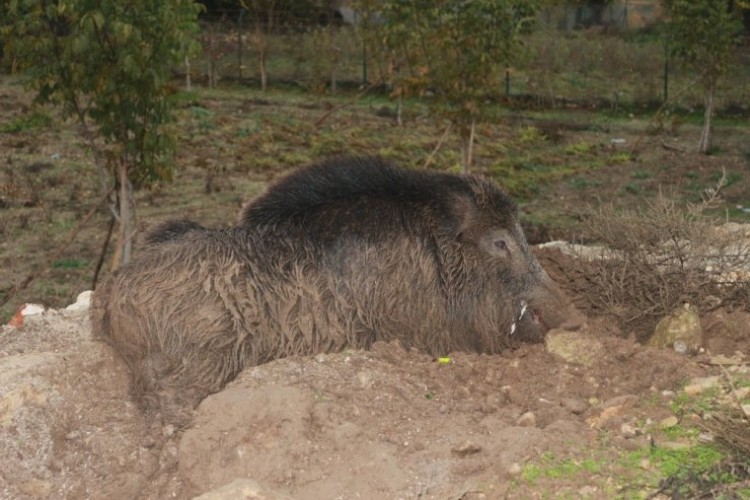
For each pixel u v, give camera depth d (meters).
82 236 14.09
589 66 29.47
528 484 4.68
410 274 6.16
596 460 4.83
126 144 9.88
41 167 17.94
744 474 4.56
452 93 14.40
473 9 13.76
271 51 30.06
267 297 5.80
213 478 5.04
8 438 5.46
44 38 9.49
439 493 4.74
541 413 5.45
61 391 5.88
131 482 5.22
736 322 6.27
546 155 21.00
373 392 5.59
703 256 6.58
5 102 23.41
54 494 5.21
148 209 15.55
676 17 21.27
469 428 5.34
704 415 5.12
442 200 6.34
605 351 6.03
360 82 28.03
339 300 6.00
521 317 6.52
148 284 5.70
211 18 30.77
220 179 17.75
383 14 15.20
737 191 17.53
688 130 23.78
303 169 6.46
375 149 20.33
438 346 6.31
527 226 14.84
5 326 7.45
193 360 5.64
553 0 27.61
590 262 7.03
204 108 24.14
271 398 5.34
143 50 9.48
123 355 5.86
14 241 13.63
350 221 6.14
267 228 6.05
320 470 5.00
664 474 4.64
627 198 17.23
